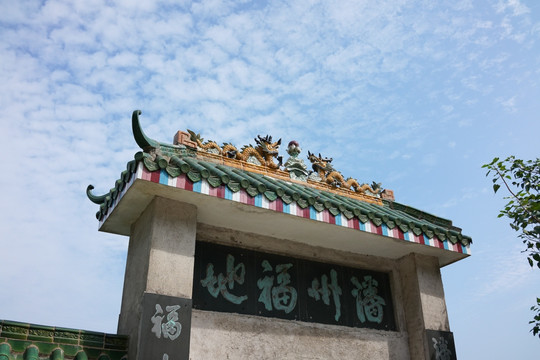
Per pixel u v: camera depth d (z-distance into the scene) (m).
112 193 8.34
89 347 6.90
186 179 7.46
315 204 8.41
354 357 8.97
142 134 7.82
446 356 9.39
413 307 9.78
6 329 6.41
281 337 8.38
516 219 8.73
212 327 7.79
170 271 7.35
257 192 7.93
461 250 9.92
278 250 9.15
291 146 10.50
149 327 6.81
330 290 9.49
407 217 10.34
